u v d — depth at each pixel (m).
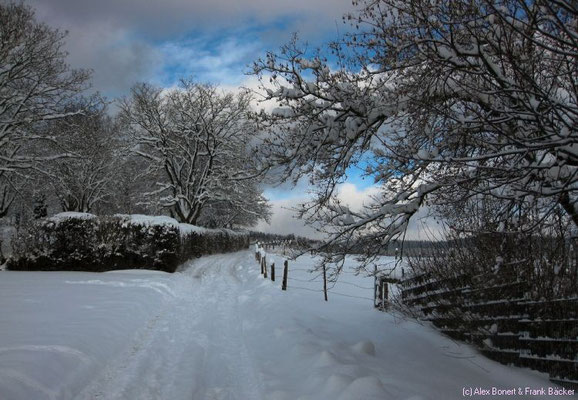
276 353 7.24
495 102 4.91
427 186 5.41
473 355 7.55
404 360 7.02
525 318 6.72
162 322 9.76
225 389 5.83
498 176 4.68
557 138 4.21
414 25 4.84
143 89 39.47
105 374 6.01
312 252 6.16
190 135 41.44
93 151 33.88
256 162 6.52
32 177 27.27
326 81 5.88
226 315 11.06
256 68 6.09
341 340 7.86
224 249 42.22
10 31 23.66
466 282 8.14
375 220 5.77
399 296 11.42
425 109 5.38
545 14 3.90
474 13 4.36
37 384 4.78
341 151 6.28
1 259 19.36
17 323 7.38
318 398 4.84
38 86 26.23
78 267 18.77
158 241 19.59
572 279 6.37
